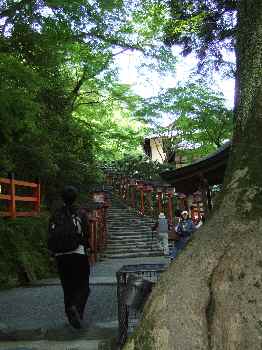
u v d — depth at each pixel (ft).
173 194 61.11
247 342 6.73
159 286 8.05
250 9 9.51
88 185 58.18
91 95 69.51
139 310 12.20
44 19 39.45
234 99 9.68
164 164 91.97
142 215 68.95
